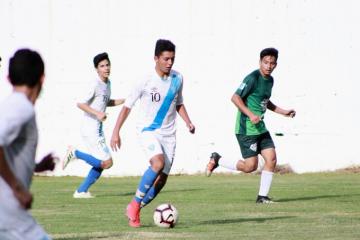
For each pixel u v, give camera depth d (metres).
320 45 62.03
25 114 16.25
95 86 45.50
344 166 62.53
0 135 15.90
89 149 46.22
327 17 61.94
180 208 39.66
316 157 62.47
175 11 62.19
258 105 41.91
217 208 39.62
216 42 62.19
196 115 62.38
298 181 56.59
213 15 62.12
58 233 30.17
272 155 42.50
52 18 63.22
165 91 31.81
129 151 62.56
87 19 62.84
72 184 56.56
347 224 32.78
